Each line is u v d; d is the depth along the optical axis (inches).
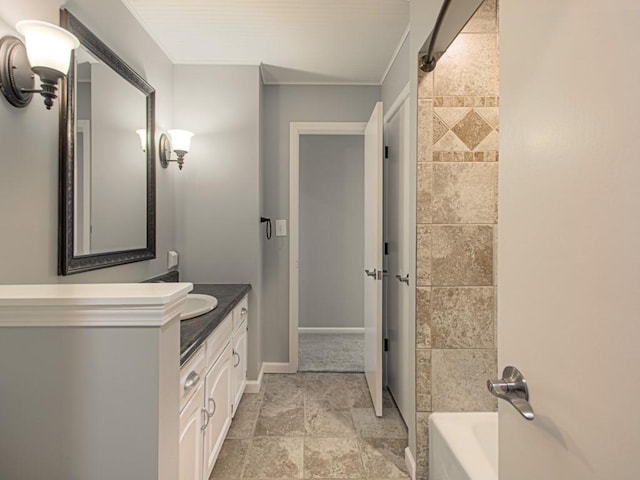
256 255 106.9
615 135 18.2
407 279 86.2
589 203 20.0
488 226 67.9
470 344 68.5
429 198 68.0
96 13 66.1
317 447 79.7
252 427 87.5
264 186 119.0
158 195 93.9
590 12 19.8
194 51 99.0
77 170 58.7
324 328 169.9
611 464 18.4
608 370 18.6
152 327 33.8
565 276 22.0
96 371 33.7
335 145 169.2
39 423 33.7
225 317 71.6
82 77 60.3
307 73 112.5
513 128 28.2
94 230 64.1
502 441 30.2
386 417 92.7
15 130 47.0
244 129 106.4
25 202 48.8
